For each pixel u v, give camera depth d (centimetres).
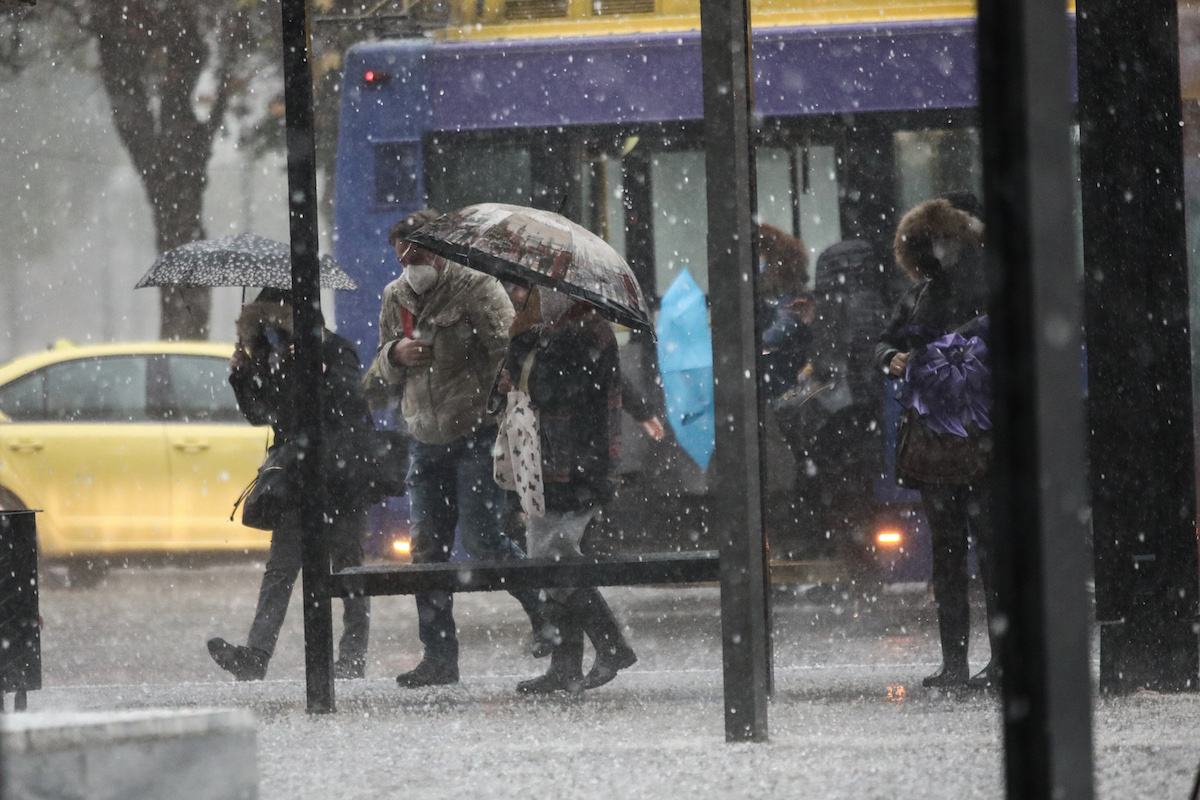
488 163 3688
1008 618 696
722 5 1767
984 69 699
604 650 2370
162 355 5100
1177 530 2164
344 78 3753
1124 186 2177
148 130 7956
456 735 1936
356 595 2133
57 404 5041
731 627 1778
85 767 891
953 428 2258
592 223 3641
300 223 2139
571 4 3709
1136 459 2166
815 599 3581
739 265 1764
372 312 3719
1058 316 689
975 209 2322
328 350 2716
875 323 3544
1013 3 687
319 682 2162
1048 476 686
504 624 3838
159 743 927
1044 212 687
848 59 3616
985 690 2305
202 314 8162
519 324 2259
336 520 2698
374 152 3728
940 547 2319
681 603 4003
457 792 1498
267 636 2662
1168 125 2167
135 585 4991
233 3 7925
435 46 3738
